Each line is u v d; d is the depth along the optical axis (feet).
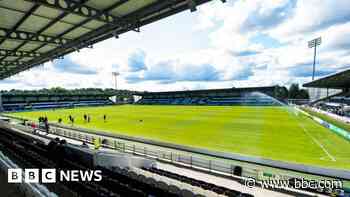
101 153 24.12
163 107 199.41
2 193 16.99
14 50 38.70
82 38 30.73
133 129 74.28
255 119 100.12
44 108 214.07
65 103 253.85
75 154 25.96
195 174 29.53
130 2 20.81
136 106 234.17
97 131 63.67
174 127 78.18
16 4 21.08
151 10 21.31
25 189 16.17
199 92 265.54
